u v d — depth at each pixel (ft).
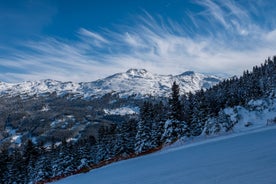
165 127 188.96
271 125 145.48
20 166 254.27
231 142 96.58
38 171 228.84
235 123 178.29
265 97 222.48
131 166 112.27
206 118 200.44
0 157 271.08
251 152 53.36
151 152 176.24
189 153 97.40
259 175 30.73
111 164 167.63
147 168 83.66
